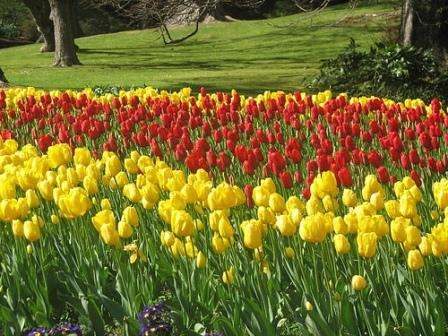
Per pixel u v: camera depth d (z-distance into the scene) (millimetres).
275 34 40406
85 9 49656
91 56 39656
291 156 8070
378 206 6164
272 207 5980
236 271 6008
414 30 23766
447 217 5465
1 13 52062
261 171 8461
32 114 12289
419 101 12711
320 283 5871
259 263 5902
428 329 5426
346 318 5500
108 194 7953
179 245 6195
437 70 18766
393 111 11109
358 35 38000
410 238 5352
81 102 13570
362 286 5289
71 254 6961
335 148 10844
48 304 6426
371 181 6305
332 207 6199
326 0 21156
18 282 6367
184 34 43906
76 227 6695
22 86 28000
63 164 7801
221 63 35031
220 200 5809
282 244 6152
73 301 6281
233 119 11180
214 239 5828
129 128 10484
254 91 25531
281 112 12445
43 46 42719
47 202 7238
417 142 10398
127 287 6168
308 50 36688
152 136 10430
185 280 6199
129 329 5848
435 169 7766
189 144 8961
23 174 6953
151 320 5727
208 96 12516
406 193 5773
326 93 13219
